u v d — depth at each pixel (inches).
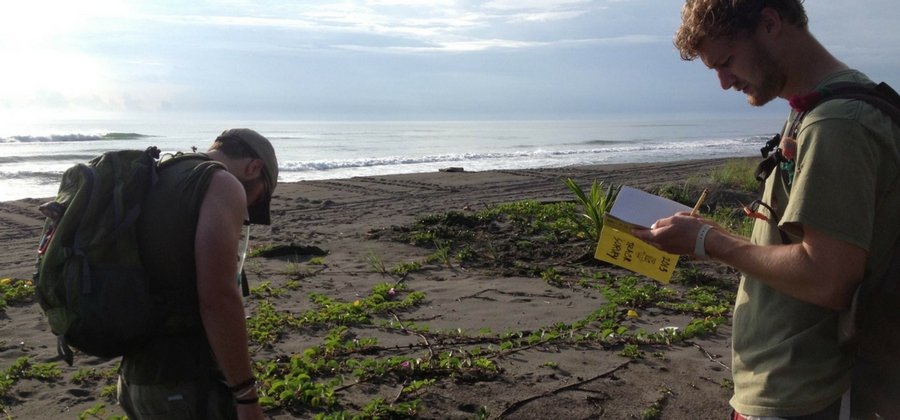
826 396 76.3
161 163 90.6
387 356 196.1
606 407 158.4
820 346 77.3
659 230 85.4
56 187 687.1
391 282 293.3
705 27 80.9
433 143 1829.5
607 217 95.1
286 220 466.6
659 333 209.6
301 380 167.3
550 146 1727.4
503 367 184.2
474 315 239.9
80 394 175.6
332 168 961.5
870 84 74.5
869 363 73.7
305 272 311.1
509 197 588.7
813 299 72.4
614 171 847.1
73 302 82.4
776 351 79.8
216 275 84.9
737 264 78.7
